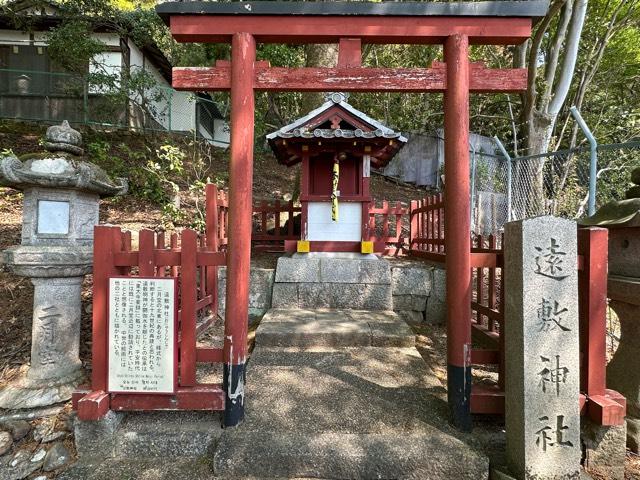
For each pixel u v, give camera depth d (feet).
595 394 7.56
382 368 10.16
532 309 6.68
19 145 25.53
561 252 6.73
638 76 40.34
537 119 30.09
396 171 41.63
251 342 12.35
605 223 8.48
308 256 16.29
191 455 7.53
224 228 15.55
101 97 31.94
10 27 32.81
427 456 6.93
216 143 50.57
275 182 32.94
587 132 14.49
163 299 7.68
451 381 7.98
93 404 7.24
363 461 6.91
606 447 7.41
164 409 7.82
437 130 39.58
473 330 12.12
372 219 20.76
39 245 9.04
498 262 8.36
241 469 7.00
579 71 38.70
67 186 8.94
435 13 8.05
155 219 20.63
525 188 22.77
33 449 8.25
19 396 9.05
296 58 31.19
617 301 8.85
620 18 35.70
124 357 7.70
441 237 16.52
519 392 6.75
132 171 22.33
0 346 11.32
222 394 7.75
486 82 8.31
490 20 8.20
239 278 7.88
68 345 9.71
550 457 6.59
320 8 8.05
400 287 15.28
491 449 7.55
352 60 8.34
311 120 15.90
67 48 27.30
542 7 8.02
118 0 43.91
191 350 7.90
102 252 7.77
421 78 8.32
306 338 11.43
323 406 8.34
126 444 7.55
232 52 8.20
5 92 31.94
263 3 8.00
